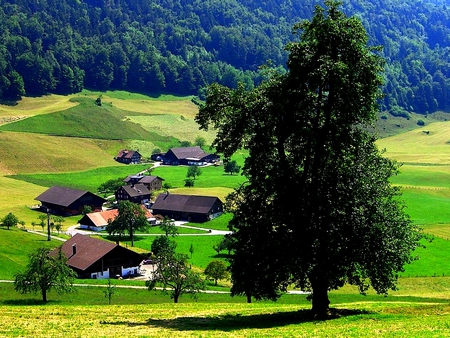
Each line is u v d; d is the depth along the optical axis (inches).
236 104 2018.9
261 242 1955.0
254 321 1955.0
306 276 2084.2
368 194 1940.2
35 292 3782.0
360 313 2065.7
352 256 1931.6
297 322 1897.1
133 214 6264.8
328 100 1925.4
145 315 2148.1
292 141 2021.4
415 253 5201.8
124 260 4950.8
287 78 1926.7
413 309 2143.2
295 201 1955.0
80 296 3895.2
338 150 1937.7
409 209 7337.6
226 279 4665.4
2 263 4547.2
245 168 2060.8
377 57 1910.7
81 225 7204.7
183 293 3885.3
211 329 1771.7
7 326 1817.2
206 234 6732.3
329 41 1867.6
